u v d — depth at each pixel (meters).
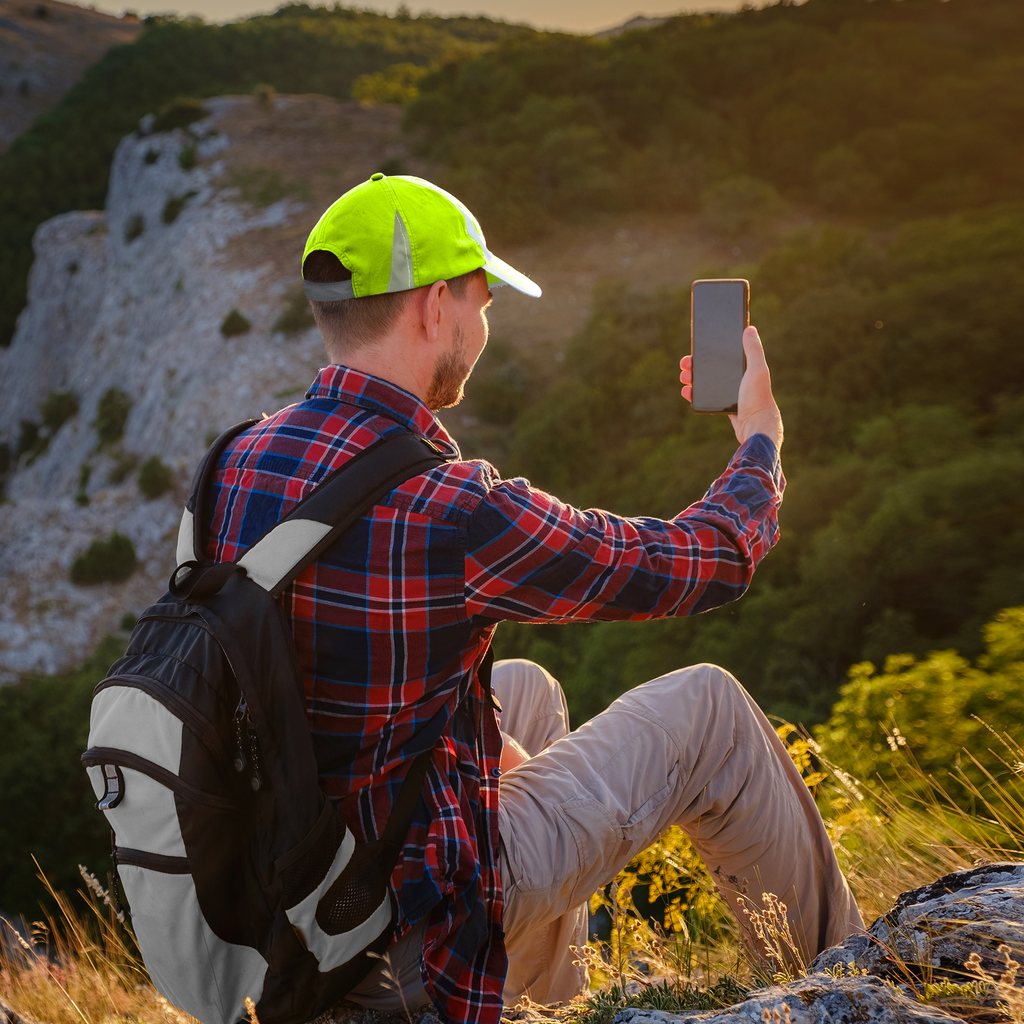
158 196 56.94
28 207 75.44
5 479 59.38
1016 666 5.16
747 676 19.70
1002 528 17.48
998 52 67.12
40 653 34.06
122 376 50.88
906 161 54.94
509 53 67.50
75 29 132.88
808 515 23.50
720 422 32.12
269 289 46.47
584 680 22.28
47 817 25.28
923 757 4.79
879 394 28.78
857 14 74.25
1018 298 27.86
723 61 65.62
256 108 63.75
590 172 52.47
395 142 59.72
